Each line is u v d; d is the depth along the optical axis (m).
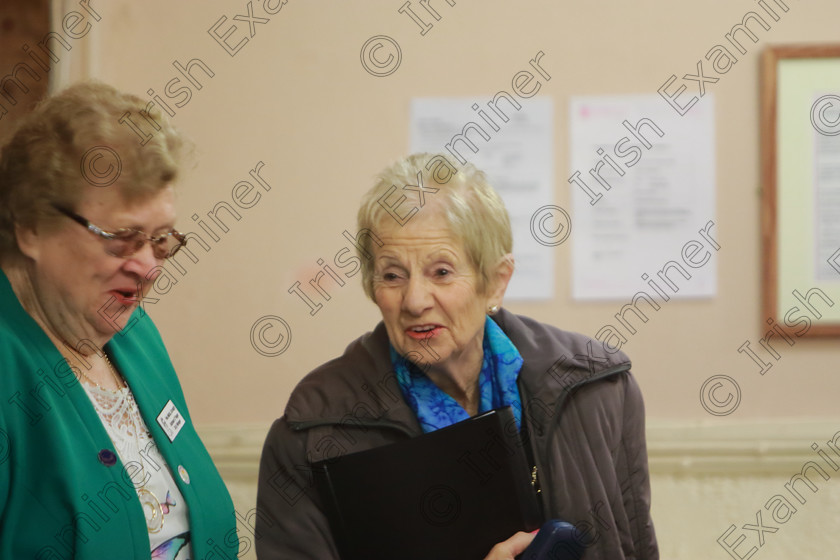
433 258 3.51
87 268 2.91
